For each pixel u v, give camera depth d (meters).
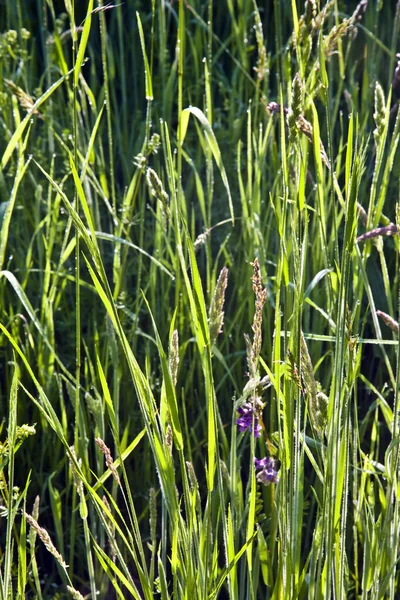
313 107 1.65
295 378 1.62
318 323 2.04
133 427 2.03
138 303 2.08
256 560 1.76
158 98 2.58
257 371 1.66
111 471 1.66
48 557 1.99
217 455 1.63
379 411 2.08
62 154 2.20
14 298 2.13
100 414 1.83
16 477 2.03
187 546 1.63
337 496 1.65
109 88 2.58
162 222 1.99
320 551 1.67
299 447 1.69
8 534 1.63
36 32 2.89
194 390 2.06
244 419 1.73
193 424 2.08
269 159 2.25
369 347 2.16
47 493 2.02
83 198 1.59
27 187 2.21
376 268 2.13
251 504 1.67
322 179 1.69
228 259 2.06
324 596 1.67
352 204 1.60
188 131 2.43
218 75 2.55
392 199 2.17
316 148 1.66
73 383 2.07
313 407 1.63
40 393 1.65
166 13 2.80
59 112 2.43
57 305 2.08
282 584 1.71
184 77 2.59
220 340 2.10
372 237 1.77
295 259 1.63
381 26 2.74
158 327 2.08
